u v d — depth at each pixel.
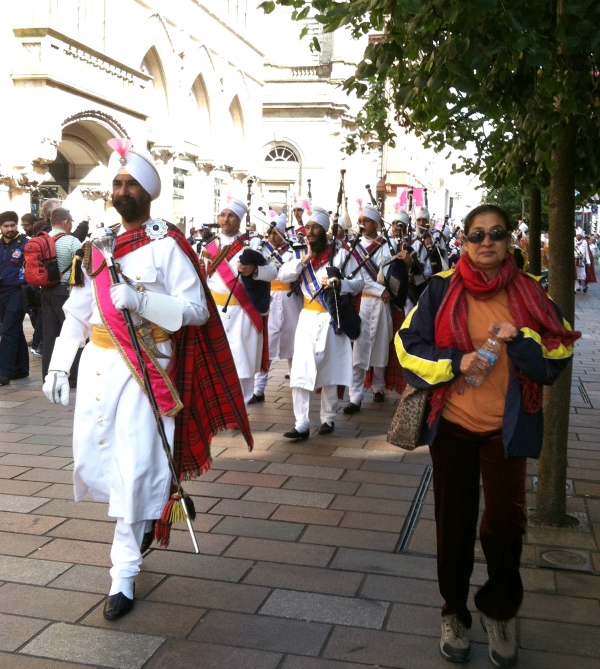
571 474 5.71
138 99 19.58
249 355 7.15
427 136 6.92
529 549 4.39
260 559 4.18
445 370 3.06
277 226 8.86
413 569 4.09
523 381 3.05
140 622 3.51
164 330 3.68
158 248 3.67
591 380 9.48
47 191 19.25
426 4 3.81
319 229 6.68
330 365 6.66
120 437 3.57
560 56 4.24
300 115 36.22
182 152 23.88
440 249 11.37
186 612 3.60
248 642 3.36
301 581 3.93
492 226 3.08
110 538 4.40
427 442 3.17
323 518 4.79
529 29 3.46
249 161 29.95
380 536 4.53
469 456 3.22
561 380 4.70
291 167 36.62
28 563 4.07
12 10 15.71
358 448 6.39
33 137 15.94
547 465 4.75
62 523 4.60
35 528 4.52
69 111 16.75
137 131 19.64
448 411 3.19
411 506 5.03
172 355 3.73
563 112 4.32
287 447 6.36
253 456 6.08
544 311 3.12
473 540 3.31
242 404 4.08
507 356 3.13
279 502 5.05
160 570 4.03
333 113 36.28
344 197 8.63
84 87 17.12
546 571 4.12
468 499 3.25
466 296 3.19
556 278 4.69
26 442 6.28
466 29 3.61
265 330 7.80
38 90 15.84
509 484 3.13
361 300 8.10
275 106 36.12
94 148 19.44
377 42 4.68
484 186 7.74
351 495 5.22
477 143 7.30
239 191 29.33
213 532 4.54
